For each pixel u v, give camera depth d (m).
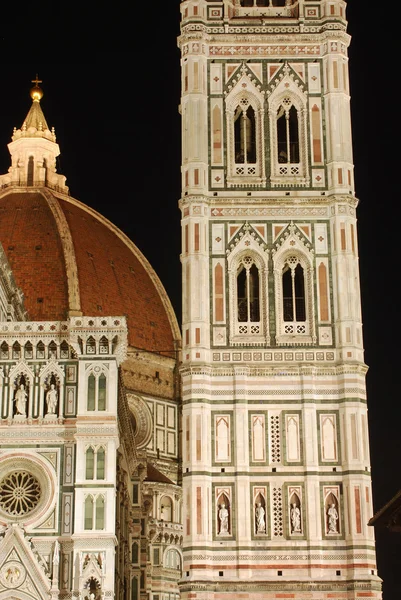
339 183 96.56
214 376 91.44
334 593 85.44
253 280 95.00
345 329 92.44
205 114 99.00
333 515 87.62
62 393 99.00
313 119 99.25
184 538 87.00
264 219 96.00
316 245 95.38
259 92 100.00
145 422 169.00
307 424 90.06
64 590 93.25
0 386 99.00
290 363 91.69
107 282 179.62
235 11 102.75
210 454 89.25
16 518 95.31
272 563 86.25
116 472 101.75
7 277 118.44
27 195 189.88
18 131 199.38
